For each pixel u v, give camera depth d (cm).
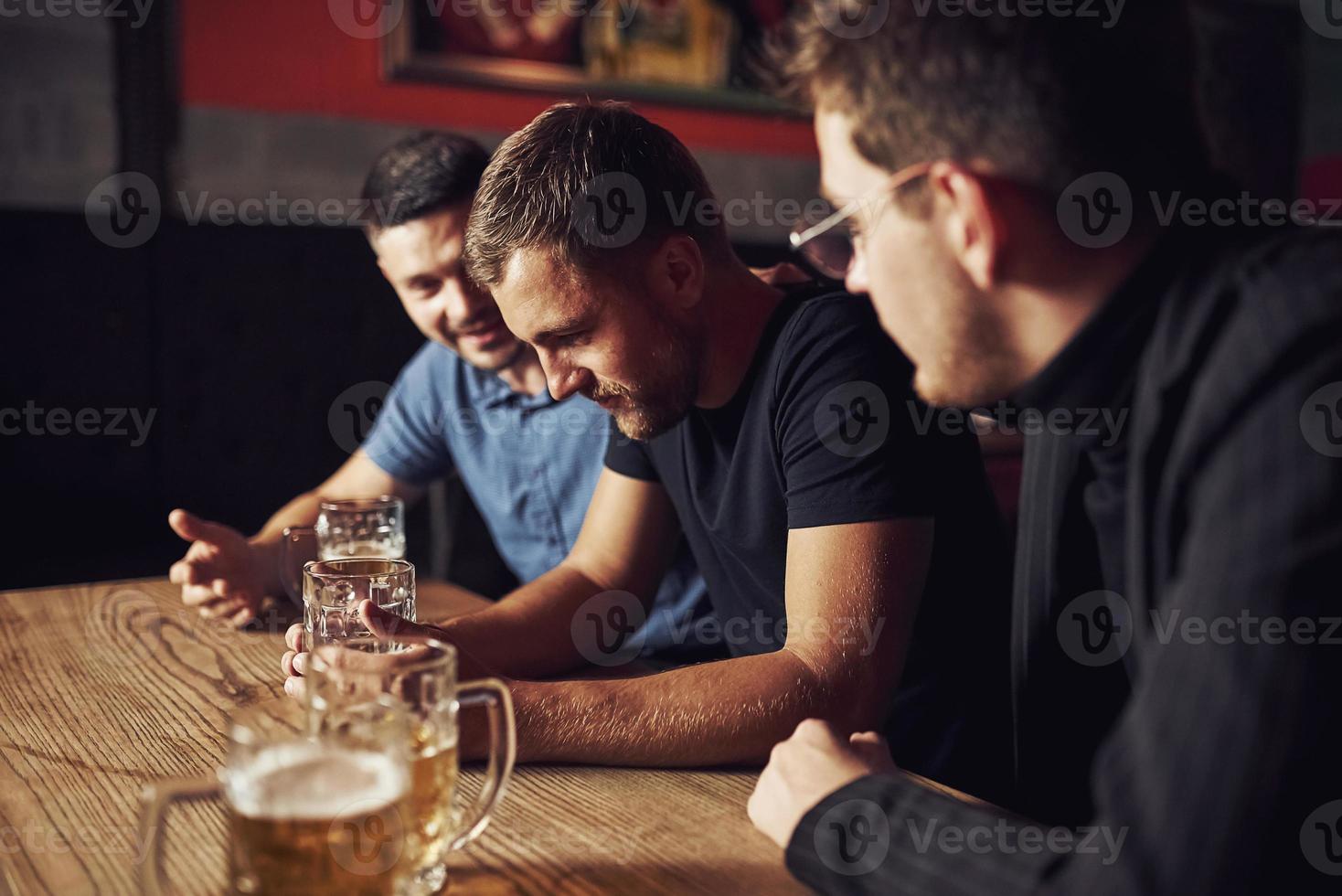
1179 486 62
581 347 110
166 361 313
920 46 66
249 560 146
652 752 91
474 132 367
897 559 104
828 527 105
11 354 296
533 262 106
